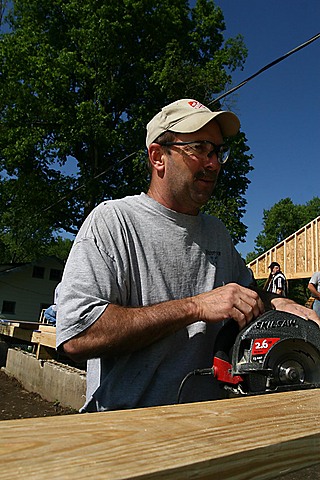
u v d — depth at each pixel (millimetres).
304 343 1597
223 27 22266
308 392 1229
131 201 1824
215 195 19047
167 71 17109
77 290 1546
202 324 1785
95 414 848
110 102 21062
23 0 21094
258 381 1534
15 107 19875
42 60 19188
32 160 21047
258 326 1571
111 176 21344
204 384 1773
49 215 21469
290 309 1934
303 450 813
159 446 684
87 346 1493
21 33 20891
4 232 24812
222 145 1899
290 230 47312
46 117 19672
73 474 565
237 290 1671
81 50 20344
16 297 27375
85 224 1759
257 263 15281
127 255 1690
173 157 1822
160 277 1742
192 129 1775
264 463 737
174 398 1668
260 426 841
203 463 647
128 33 19547
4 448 631
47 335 6859
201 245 1901
